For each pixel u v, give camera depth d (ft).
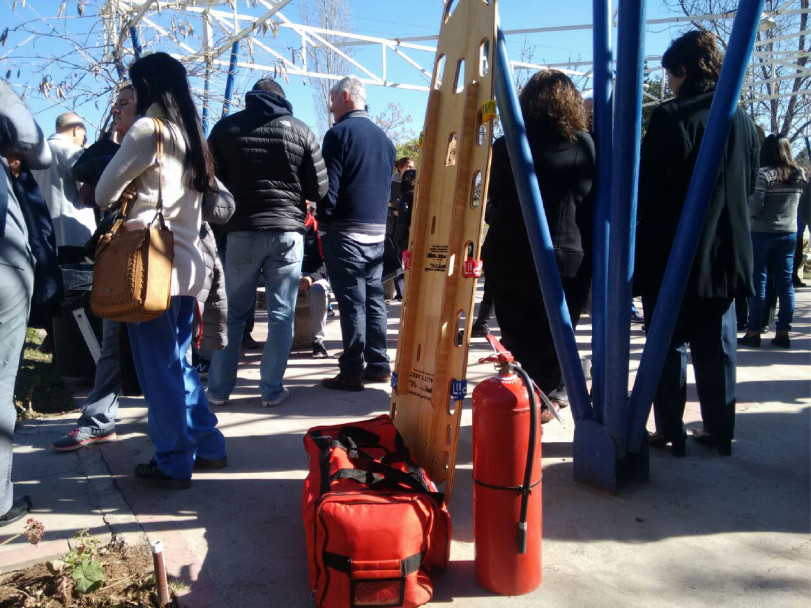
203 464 10.75
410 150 92.53
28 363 17.83
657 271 10.64
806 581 7.53
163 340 9.66
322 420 13.24
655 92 53.11
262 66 29.55
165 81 9.39
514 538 7.06
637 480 10.13
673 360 10.93
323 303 18.99
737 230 10.23
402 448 9.43
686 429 12.60
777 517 9.04
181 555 8.11
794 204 19.57
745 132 10.42
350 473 7.64
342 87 15.26
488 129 8.49
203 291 10.44
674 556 8.07
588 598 7.19
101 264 8.93
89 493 9.89
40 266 9.67
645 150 10.39
